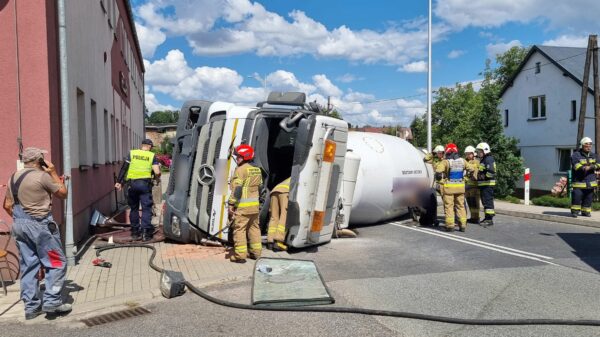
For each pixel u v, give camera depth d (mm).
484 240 9703
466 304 5531
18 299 5762
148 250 8242
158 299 5711
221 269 6852
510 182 21375
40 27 6973
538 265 7469
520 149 27344
